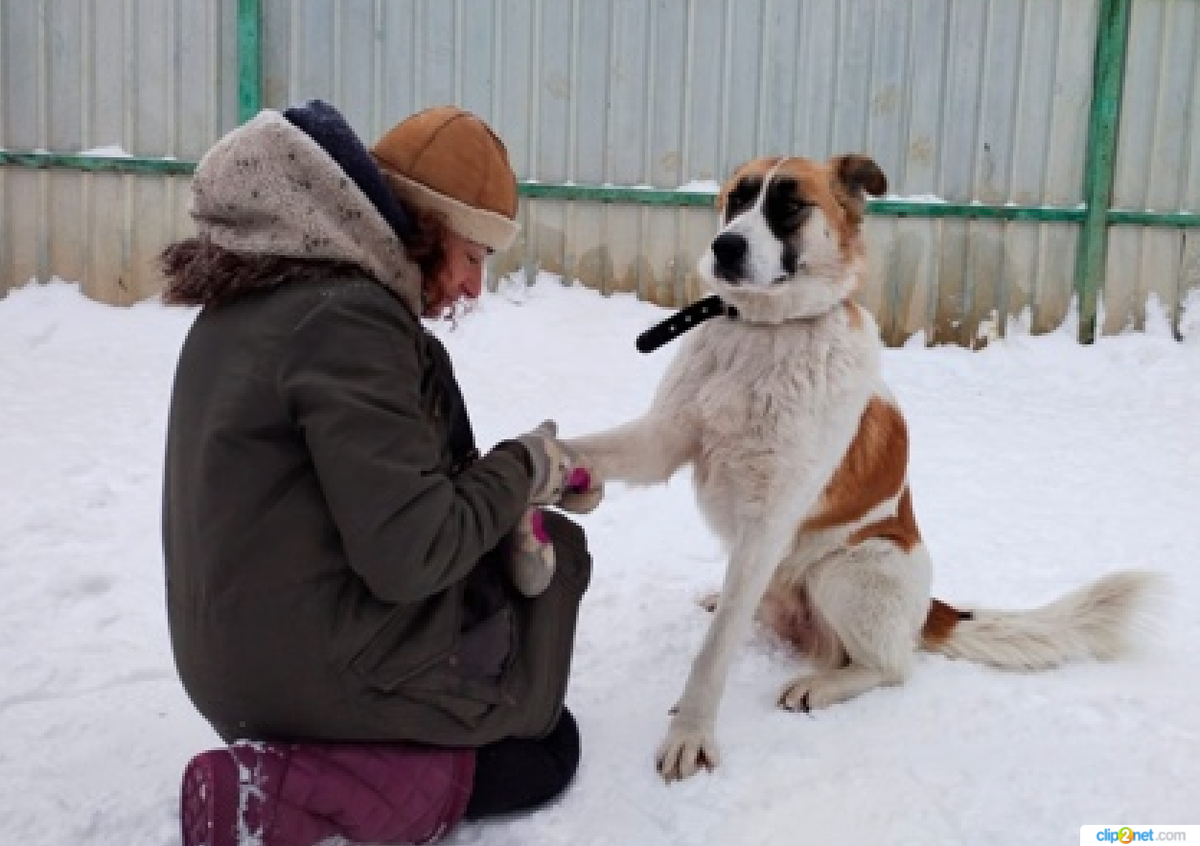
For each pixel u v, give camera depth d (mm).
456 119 2025
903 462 3086
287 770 1886
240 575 1840
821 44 7617
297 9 7203
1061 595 3637
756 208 2852
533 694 2160
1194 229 8133
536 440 2100
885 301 7844
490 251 2113
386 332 1828
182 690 2705
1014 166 7898
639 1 7438
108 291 7156
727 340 2881
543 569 2180
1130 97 7953
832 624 2949
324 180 1842
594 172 7574
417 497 1787
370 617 1888
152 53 7062
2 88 6949
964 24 7707
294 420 1793
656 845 2139
